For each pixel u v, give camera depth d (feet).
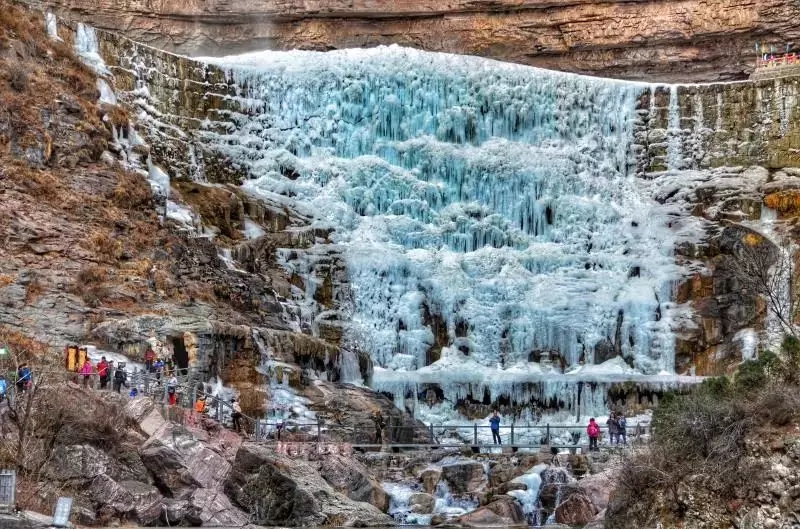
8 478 86.94
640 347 174.19
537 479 119.75
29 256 140.05
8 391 100.58
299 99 194.18
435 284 174.60
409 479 121.80
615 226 190.49
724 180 192.65
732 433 82.79
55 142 153.07
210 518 101.19
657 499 86.17
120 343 131.85
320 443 119.34
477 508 115.96
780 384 85.56
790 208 183.83
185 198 169.07
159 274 148.56
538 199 190.90
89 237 145.79
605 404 159.94
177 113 182.29
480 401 159.43
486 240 185.26
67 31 169.07
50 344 127.85
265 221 175.83
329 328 165.99
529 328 172.76
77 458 97.76
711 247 181.16
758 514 78.95
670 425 89.76
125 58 176.14
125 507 97.40
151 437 106.32
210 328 134.82
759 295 170.09
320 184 187.32
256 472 106.32
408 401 157.28
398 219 183.42
